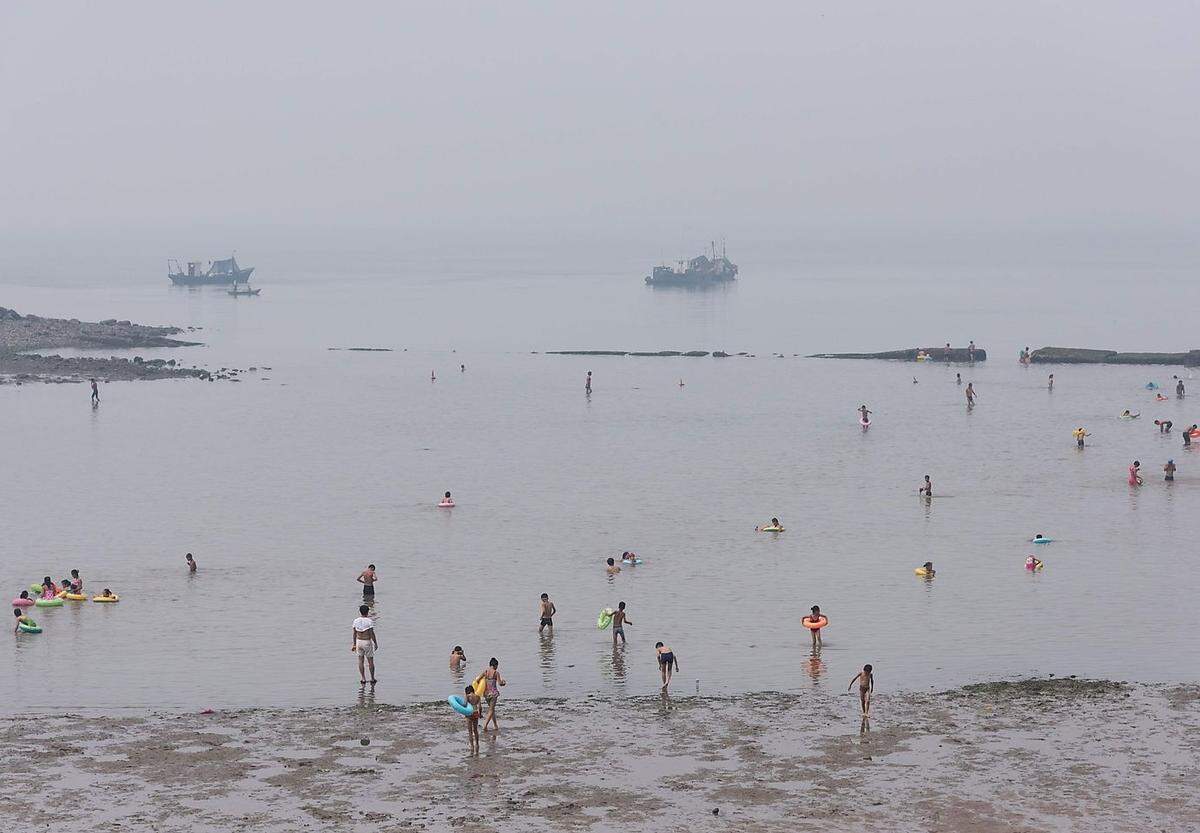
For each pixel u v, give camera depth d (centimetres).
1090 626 5897
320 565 7094
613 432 11850
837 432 11731
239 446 11056
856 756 4269
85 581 6744
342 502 8788
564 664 5400
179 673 5272
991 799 3919
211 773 4128
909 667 5325
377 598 6431
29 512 8431
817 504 8650
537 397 14250
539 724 4609
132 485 9356
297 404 13625
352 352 18788
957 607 6222
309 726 4591
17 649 5597
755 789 4000
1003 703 4800
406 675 5250
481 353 18850
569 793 3972
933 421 12281
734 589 6581
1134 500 8681
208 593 6512
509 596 6469
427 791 3988
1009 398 13725
